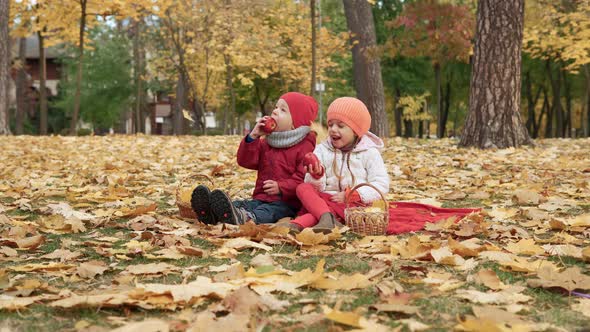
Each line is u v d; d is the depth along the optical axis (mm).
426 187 6074
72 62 39875
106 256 3051
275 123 3994
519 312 2119
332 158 4086
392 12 29484
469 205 4961
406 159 8836
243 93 31781
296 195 3982
